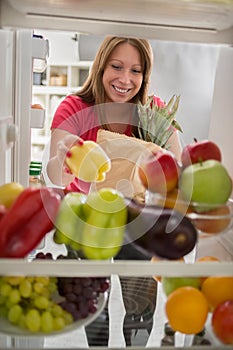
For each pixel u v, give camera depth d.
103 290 0.63
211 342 0.58
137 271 0.51
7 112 0.77
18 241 0.52
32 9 0.59
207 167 0.60
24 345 0.59
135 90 1.11
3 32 0.70
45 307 0.57
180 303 0.57
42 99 1.97
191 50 1.91
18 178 0.91
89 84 1.12
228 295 0.59
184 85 1.94
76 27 0.63
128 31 0.64
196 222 0.61
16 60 0.85
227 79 0.80
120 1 0.54
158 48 1.90
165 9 0.57
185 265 0.52
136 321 0.65
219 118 0.83
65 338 0.61
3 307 0.58
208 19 0.61
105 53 1.08
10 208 0.53
